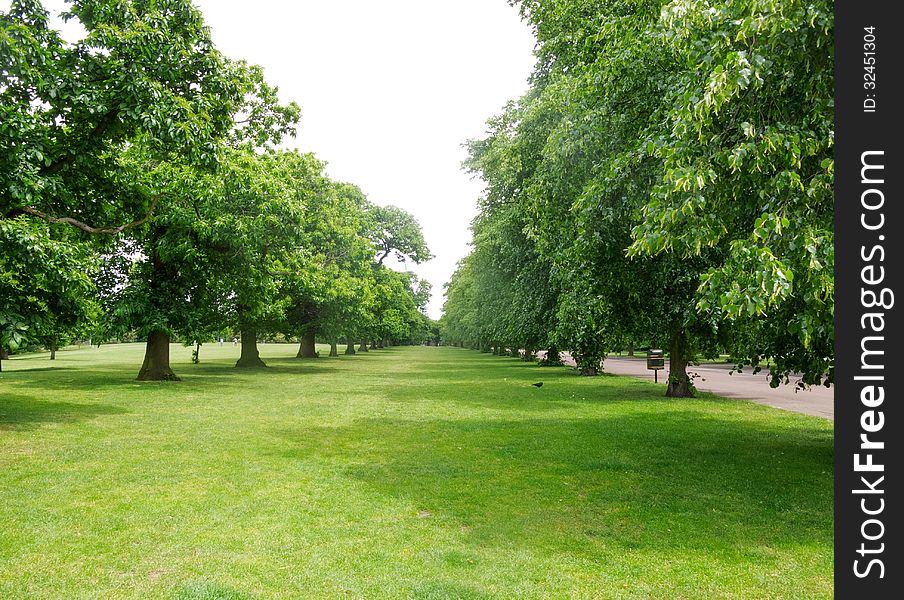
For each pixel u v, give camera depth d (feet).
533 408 49.21
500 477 24.63
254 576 14.14
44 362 131.75
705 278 16.98
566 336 64.44
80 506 19.69
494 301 108.17
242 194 66.49
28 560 14.99
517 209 71.46
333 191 108.68
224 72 44.75
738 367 35.27
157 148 42.19
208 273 72.18
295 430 36.35
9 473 24.20
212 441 32.09
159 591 13.20
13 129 31.78
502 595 13.29
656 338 57.00
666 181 18.17
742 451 30.99
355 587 13.56
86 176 43.68
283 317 97.40
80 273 39.29
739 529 18.24
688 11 18.24
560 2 43.75
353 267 114.93
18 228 32.76
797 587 13.94
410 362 148.56
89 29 41.96
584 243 31.22
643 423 40.78
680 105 19.16
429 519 18.92
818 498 21.93
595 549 16.42
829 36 17.22
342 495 21.53
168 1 43.09
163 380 73.82
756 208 20.99
